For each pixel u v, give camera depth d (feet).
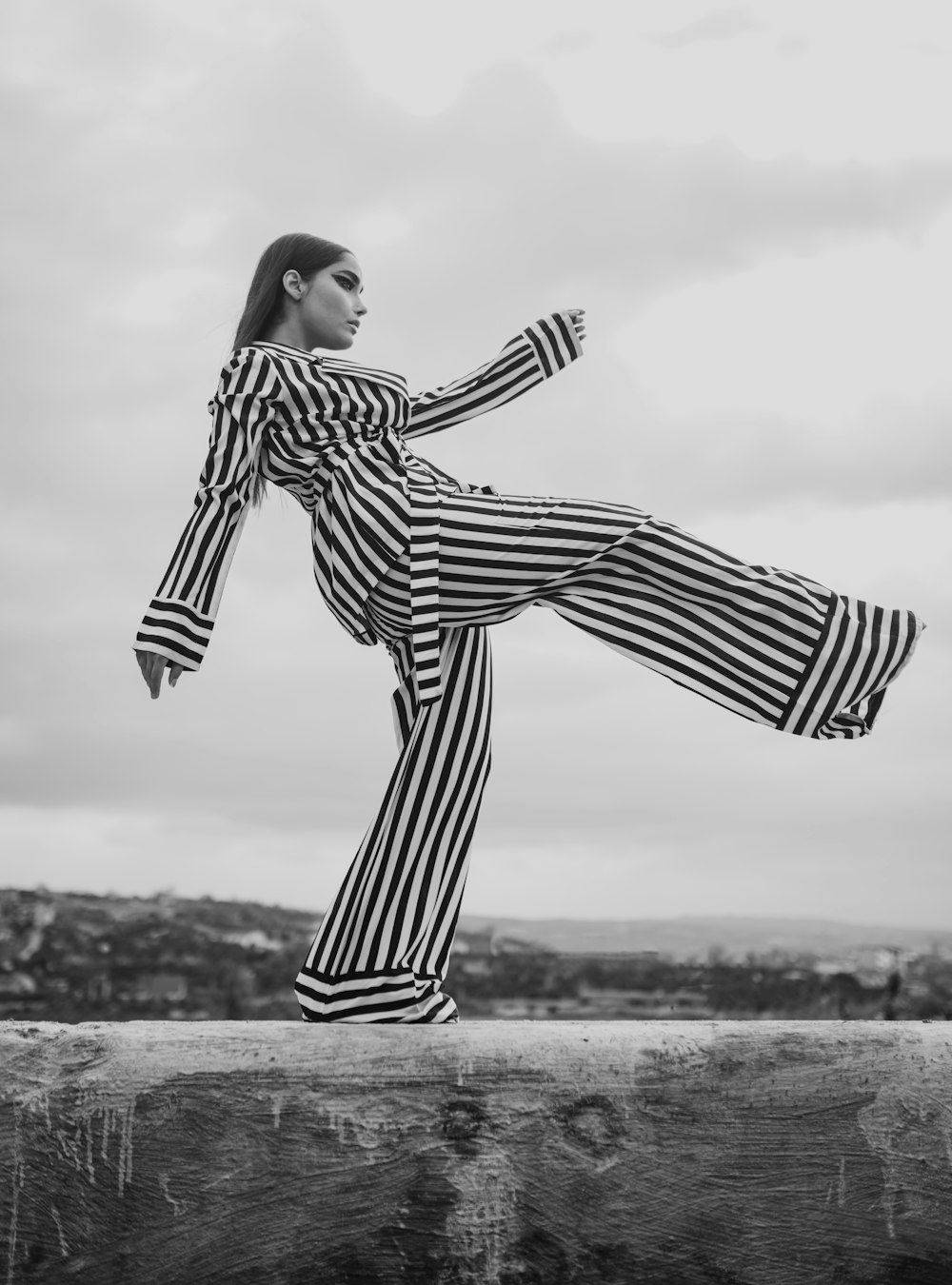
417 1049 7.63
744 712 8.63
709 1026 7.91
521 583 8.61
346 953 8.48
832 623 8.54
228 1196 7.37
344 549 8.85
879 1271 7.59
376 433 9.23
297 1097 7.48
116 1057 7.48
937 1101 7.76
